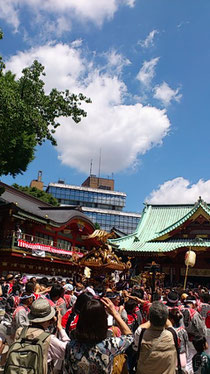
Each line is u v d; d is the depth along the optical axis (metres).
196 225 42.47
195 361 5.61
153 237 43.97
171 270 41.12
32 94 23.53
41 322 4.18
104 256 21.50
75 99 25.70
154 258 43.47
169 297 6.30
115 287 13.60
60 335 5.28
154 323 4.28
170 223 48.69
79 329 3.42
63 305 7.26
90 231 41.06
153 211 51.94
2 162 25.34
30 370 3.66
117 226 125.00
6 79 23.42
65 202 125.25
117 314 3.90
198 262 41.62
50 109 24.62
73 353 3.38
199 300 12.28
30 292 6.87
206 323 9.56
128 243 44.72
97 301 3.55
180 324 5.85
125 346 3.57
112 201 130.12
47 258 32.09
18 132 21.38
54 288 7.16
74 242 41.06
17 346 3.84
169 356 4.14
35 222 31.08
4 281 15.92
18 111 19.66
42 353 3.83
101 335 3.41
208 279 41.25
